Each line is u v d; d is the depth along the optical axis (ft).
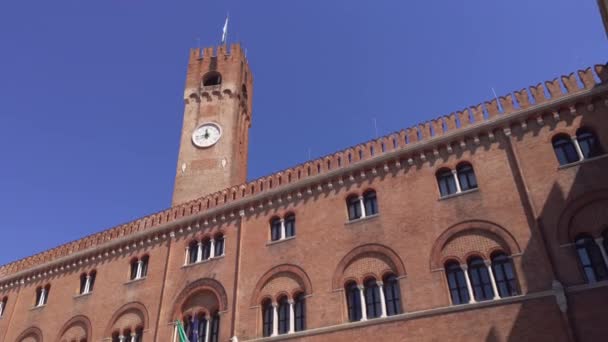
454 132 100.01
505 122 96.17
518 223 85.56
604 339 71.10
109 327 117.91
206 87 177.58
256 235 112.47
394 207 99.09
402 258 92.38
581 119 89.86
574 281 76.89
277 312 100.58
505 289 82.48
